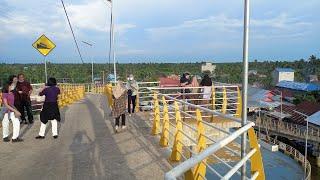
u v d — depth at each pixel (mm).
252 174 5621
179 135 8328
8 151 9703
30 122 14570
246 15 4926
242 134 4824
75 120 15602
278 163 27906
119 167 7918
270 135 44750
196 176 6047
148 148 9578
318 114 38781
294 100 61719
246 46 5000
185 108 12273
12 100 10891
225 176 3609
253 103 48156
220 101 14406
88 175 7434
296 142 42594
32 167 8102
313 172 35375
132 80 16766
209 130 11812
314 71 113062
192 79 14875
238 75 77938
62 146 10250
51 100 11375
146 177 7164
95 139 11109
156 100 11484
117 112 12039
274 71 104812
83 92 34656
